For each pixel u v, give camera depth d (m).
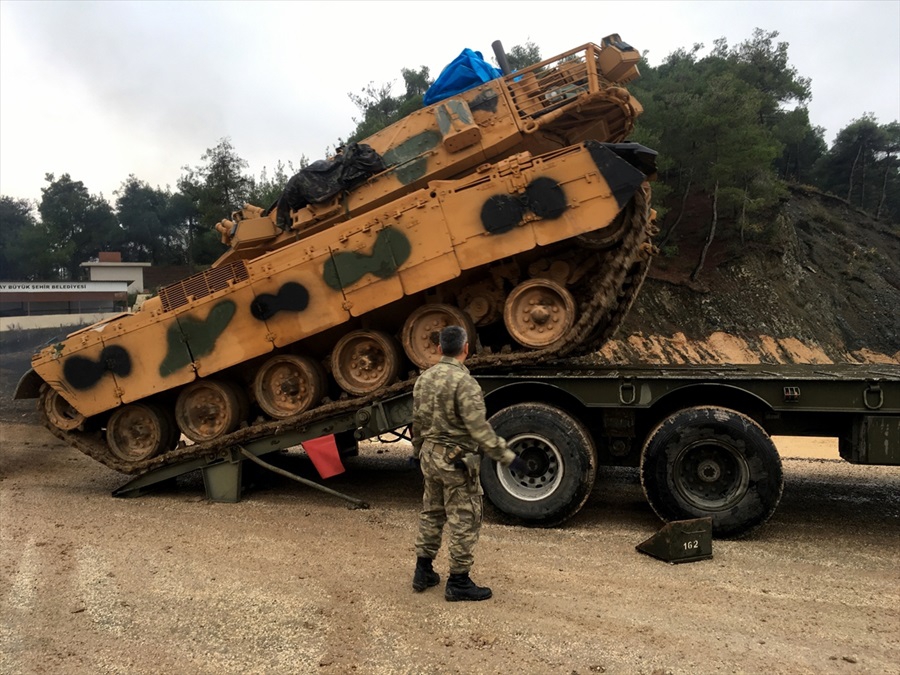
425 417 4.29
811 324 32.81
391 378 7.05
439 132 7.00
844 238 43.97
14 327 24.73
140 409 7.73
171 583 4.72
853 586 4.57
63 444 11.63
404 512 6.75
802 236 41.59
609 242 6.66
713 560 5.11
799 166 67.62
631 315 29.94
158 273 51.97
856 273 39.84
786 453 10.98
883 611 4.14
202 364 7.27
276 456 10.02
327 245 6.87
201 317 7.25
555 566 4.96
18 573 4.98
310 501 7.32
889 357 34.31
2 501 7.48
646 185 6.86
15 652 3.74
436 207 6.54
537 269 7.02
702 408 5.73
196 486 8.37
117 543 5.73
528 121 6.77
